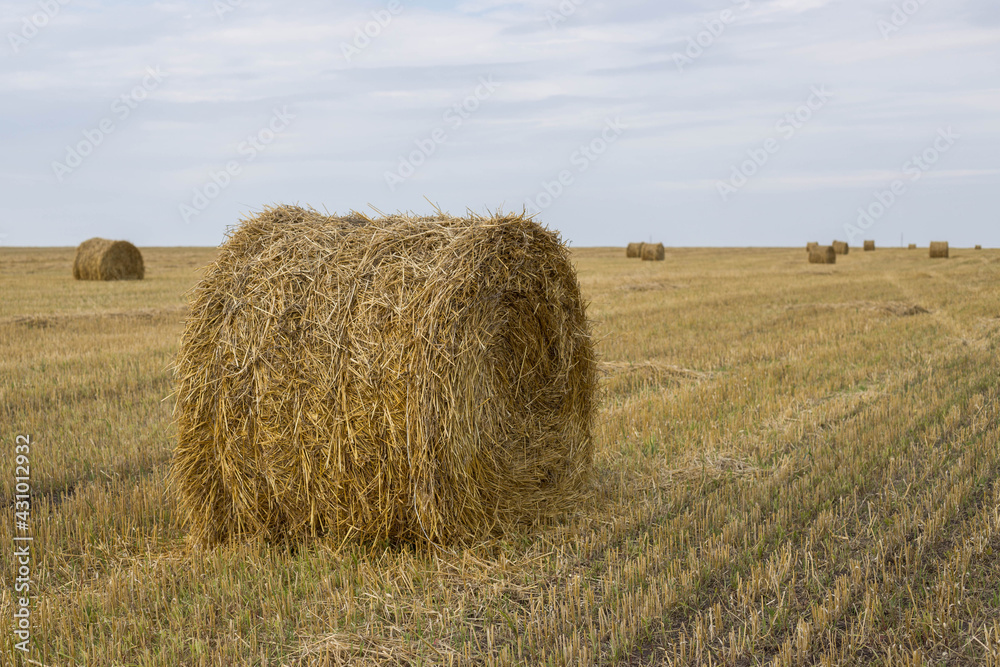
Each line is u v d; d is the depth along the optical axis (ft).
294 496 17.76
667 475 22.13
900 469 21.47
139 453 24.27
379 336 16.99
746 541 16.90
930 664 12.29
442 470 16.98
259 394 17.52
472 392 17.31
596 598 14.87
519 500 19.04
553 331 20.45
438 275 16.92
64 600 15.17
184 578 16.11
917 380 33.63
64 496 20.81
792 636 13.21
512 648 13.17
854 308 59.16
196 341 18.31
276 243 18.61
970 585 14.87
